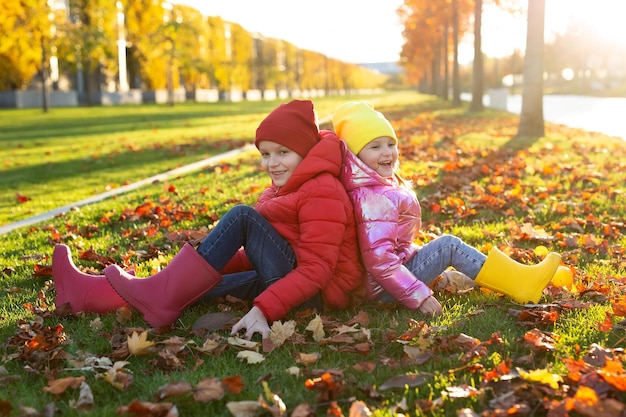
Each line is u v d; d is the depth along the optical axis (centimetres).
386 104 3722
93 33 3400
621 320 305
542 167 855
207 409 234
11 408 229
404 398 232
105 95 5309
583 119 2352
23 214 729
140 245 507
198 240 501
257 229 315
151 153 1393
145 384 258
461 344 280
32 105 4559
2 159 1369
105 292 341
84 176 1062
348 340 290
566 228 512
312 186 311
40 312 347
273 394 235
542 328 305
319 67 10412
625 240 468
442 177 790
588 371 241
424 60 6381
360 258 330
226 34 7088
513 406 219
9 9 2956
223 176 934
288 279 304
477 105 2611
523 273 327
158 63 5244
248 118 2916
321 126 1834
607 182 728
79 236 561
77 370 273
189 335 313
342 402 236
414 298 317
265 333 295
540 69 1363
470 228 520
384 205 319
